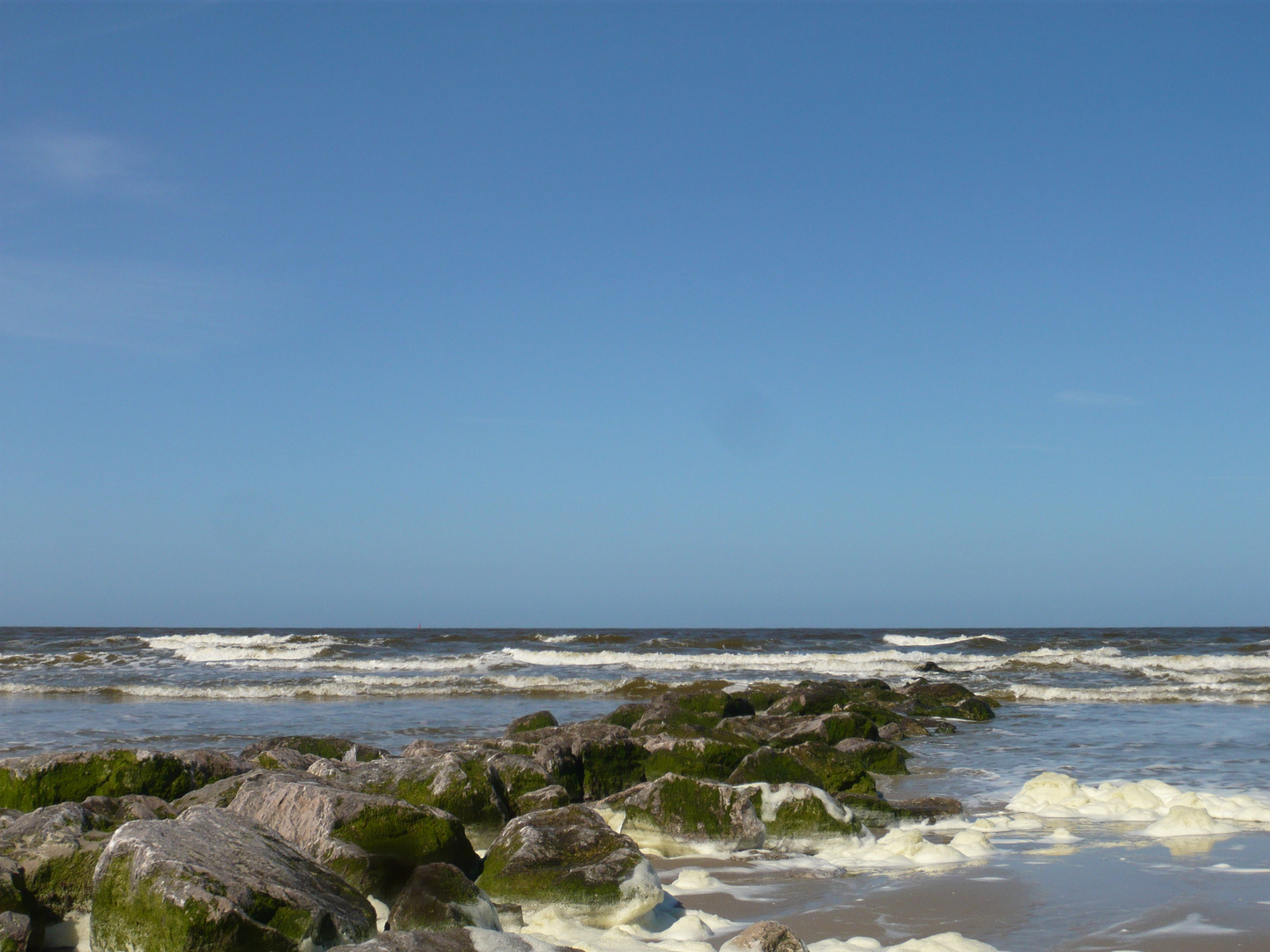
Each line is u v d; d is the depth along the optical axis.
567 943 6.41
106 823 7.75
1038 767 14.73
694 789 9.51
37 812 7.49
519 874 7.04
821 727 16.61
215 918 5.32
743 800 9.33
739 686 25.62
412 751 13.08
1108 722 20.31
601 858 7.20
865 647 49.00
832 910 7.27
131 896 5.58
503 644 48.66
